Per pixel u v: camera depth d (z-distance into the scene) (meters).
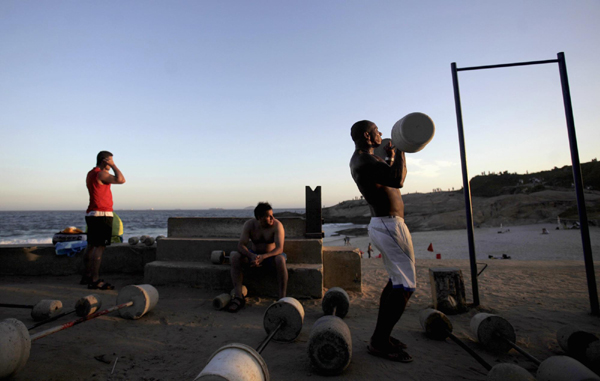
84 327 3.37
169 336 3.27
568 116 4.22
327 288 5.51
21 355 2.19
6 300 4.60
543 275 6.37
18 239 41.75
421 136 2.40
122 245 6.54
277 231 4.68
